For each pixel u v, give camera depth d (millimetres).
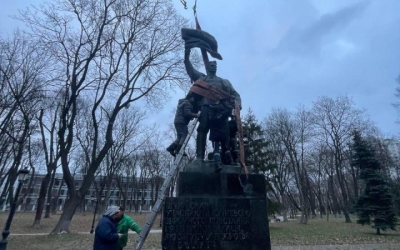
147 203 84875
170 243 5027
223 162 6152
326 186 54469
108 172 35062
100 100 20281
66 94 19578
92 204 73500
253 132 25422
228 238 5215
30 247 13734
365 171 21297
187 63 6746
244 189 5656
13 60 20125
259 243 5320
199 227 5180
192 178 5551
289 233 19031
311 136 36969
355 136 23344
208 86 6254
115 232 5352
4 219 35625
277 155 35000
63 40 18484
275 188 36062
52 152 26094
